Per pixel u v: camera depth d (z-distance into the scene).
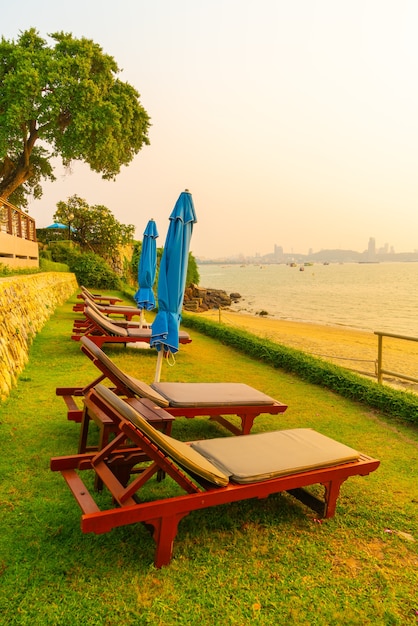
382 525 3.20
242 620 2.21
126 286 29.25
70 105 22.06
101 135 23.02
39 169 29.80
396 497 3.64
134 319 14.61
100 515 2.34
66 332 10.48
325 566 2.70
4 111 22.17
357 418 5.77
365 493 3.69
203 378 7.41
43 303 12.13
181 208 5.46
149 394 4.07
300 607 2.33
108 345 9.34
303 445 3.31
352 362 14.64
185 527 3.00
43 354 8.05
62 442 4.19
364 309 39.22
